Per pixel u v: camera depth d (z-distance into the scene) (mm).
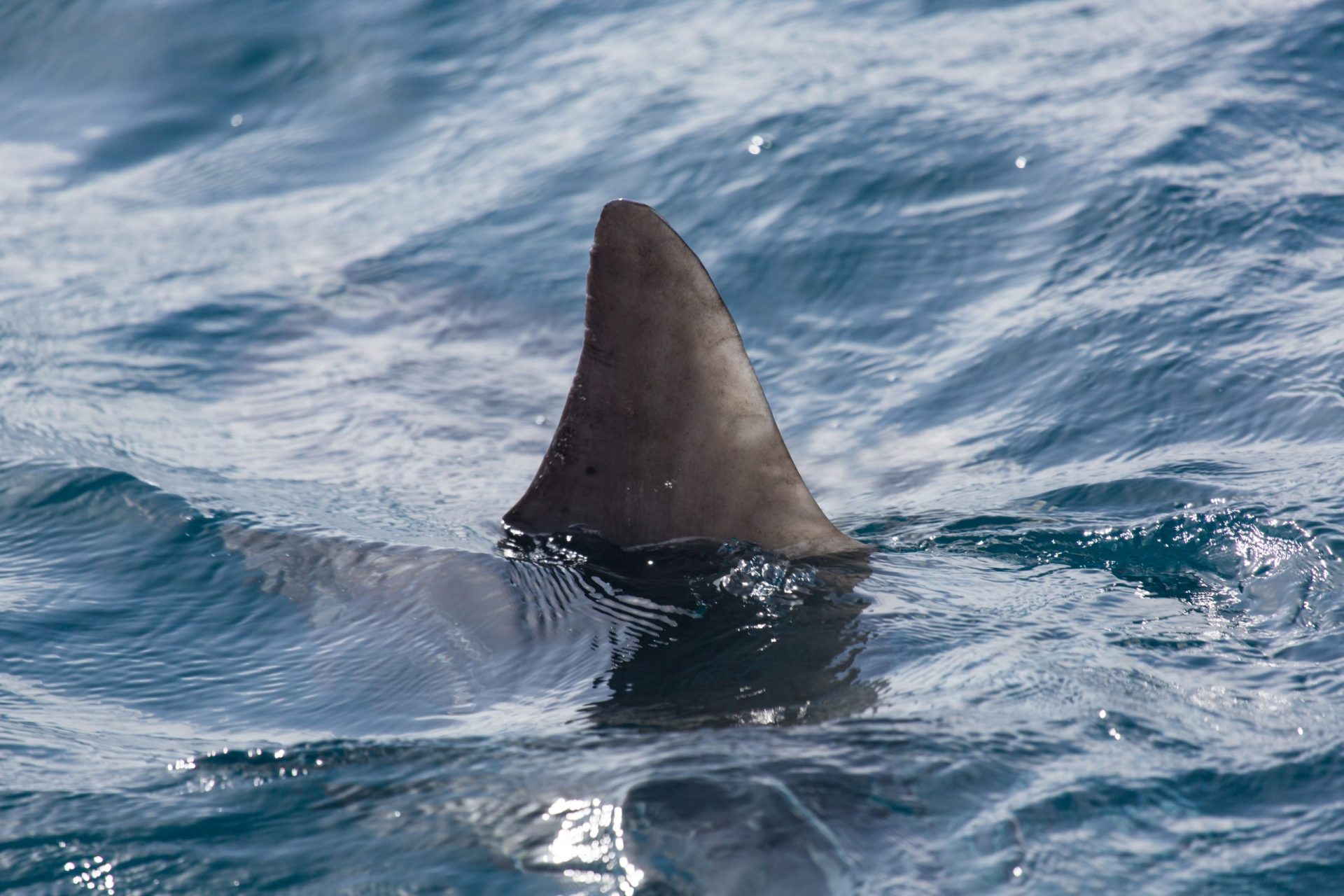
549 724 13414
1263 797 11789
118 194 41625
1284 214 28516
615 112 41094
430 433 26562
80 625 17500
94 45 51969
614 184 36938
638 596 16000
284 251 36531
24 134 46562
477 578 17062
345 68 48594
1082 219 30219
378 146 43344
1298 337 24016
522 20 50312
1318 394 22062
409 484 23766
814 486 23344
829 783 11391
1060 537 18500
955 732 12445
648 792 11273
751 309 30547
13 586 18734
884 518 20516
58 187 42344
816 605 15531
